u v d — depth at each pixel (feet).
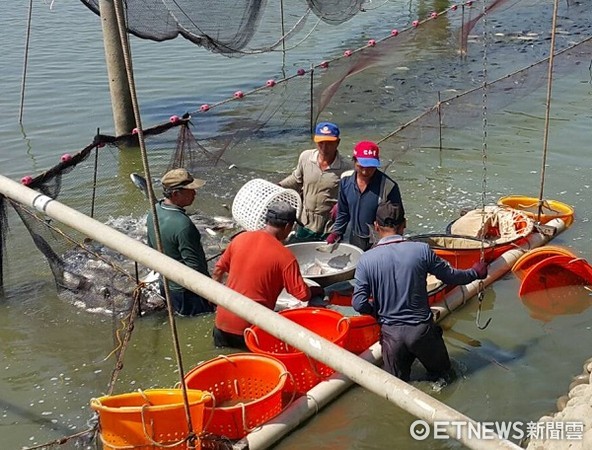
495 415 16.98
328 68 43.27
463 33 51.62
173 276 10.91
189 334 20.75
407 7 72.23
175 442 14.90
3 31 60.29
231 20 37.14
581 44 45.16
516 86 38.34
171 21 35.47
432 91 43.32
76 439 16.37
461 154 33.58
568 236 25.58
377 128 37.99
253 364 17.42
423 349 17.57
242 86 46.03
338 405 17.43
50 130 38.22
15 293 23.07
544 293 22.30
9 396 18.19
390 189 22.39
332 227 23.72
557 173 31.35
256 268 19.03
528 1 66.80
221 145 34.55
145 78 47.75
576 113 38.63
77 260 23.47
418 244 17.76
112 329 21.08
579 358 19.07
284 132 37.17
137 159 31.78
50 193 24.72
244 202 23.49
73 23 63.36
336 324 18.99
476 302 21.93
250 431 16.14
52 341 20.58
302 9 67.26
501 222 24.97
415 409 9.07
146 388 18.45
